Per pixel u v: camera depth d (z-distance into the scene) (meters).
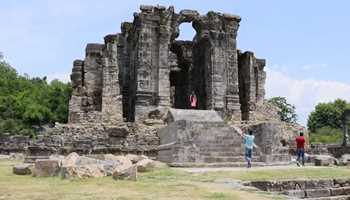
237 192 14.90
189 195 13.74
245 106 48.53
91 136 33.69
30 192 14.05
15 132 67.44
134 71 44.72
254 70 49.25
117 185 16.08
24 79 94.19
